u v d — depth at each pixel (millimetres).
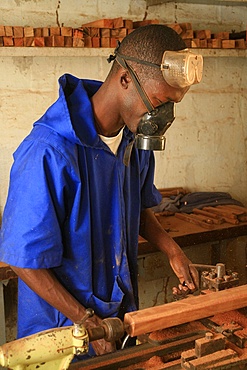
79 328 1076
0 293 2285
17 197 1360
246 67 3439
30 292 1516
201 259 2807
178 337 1296
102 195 1503
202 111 3363
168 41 1285
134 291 1706
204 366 1147
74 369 1177
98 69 3014
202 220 2850
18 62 2799
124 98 1363
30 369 1051
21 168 1377
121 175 1541
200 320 1374
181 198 3193
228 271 1506
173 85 1265
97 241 1513
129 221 1646
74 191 1403
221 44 2992
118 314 1595
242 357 1198
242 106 3488
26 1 2773
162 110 1333
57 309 1405
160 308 1260
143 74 1288
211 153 3453
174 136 3312
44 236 1331
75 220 1423
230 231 2773
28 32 2479
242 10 3375
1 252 1375
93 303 1510
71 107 1428
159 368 1186
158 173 3316
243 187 3621
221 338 1211
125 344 1364
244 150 3562
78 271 1479
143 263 2523
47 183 1345
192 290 1607
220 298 1316
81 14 2918
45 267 1347
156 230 1831
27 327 1555
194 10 3234
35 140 1380
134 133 1434
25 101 2861
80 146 1426
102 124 1458
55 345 1050
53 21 2855
